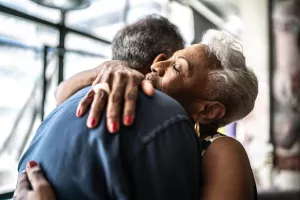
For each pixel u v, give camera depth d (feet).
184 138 1.70
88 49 6.10
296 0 8.36
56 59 5.55
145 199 1.58
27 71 5.25
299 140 8.18
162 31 3.01
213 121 2.50
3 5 4.65
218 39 2.48
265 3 8.70
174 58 2.48
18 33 5.04
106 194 1.57
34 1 4.87
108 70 1.91
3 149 5.05
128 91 1.73
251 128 8.51
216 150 2.14
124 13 7.04
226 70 2.40
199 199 1.83
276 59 8.56
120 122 1.63
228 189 1.87
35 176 1.69
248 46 8.90
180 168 1.63
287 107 8.34
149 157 1.59
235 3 10.50
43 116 5.40
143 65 2.91
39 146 1.85
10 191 4.77
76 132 1.67
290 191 7.02
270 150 8.34
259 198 6.50
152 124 1.66
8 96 5.09
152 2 7.98
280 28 8.54
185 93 2.37
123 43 3.00
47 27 5.41
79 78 2.31
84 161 1.59
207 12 10.72
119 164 1.54
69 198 1.61
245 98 2.49
